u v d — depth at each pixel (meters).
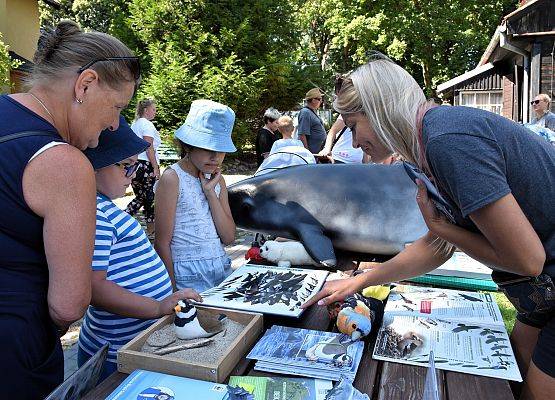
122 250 2.03
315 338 1.68
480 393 1.41
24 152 1.33
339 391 1.34
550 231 1.48
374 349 1.65
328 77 21.56
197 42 17.55
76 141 1.51
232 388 1.35
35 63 1.47
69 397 1.37
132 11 18.34
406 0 24.36
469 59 25.91
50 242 1.35
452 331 1.77
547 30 10.27
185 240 2.79
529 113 11.11
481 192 1.29
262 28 18.80
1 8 14.21
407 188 3.09
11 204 1.34
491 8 25.31
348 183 3.12
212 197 2.86
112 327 1.99
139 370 1.47
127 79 1.51
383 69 1.48
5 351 1.36
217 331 1.69
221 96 17.17
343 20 25.41
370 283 1.94
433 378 1.16
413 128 1.43
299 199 3.12
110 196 2.07
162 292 2.12
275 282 2.19
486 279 2.49
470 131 1.33
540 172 1.40
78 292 1.38
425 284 2.51
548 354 1.62
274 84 18.89
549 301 1.57
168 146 16.73
